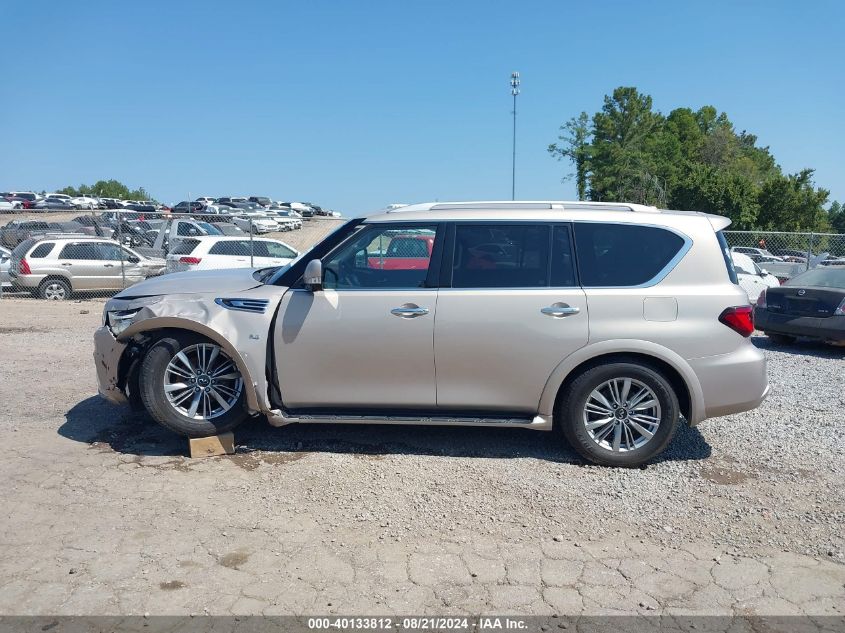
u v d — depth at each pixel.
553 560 3.75
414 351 4.95
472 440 5.50
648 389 4.90
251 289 5.18
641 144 75.12
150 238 24.30
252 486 4.57
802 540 4.00
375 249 5.17
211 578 3.50
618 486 4.68
